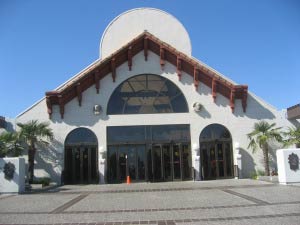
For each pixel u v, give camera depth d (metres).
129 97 30.30
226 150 30.11
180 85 30.59
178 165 29.48
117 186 25.97
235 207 14.04
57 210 14.66
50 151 29.16
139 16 33.34
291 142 27.61
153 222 11.70
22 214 13.79
